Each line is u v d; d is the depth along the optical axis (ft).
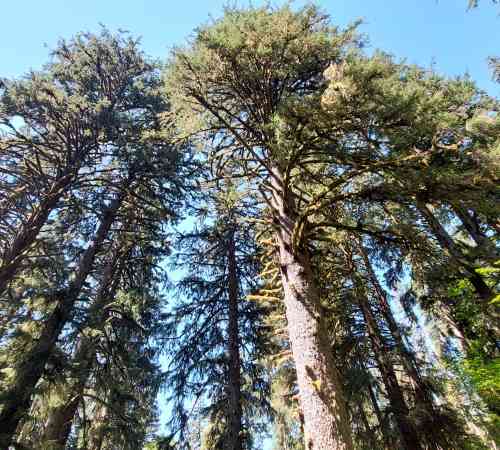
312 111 18.47
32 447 26.50
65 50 49.42
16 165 39.34
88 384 38.78
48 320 32.73
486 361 32.55
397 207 24.22
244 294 45.16
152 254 48.65
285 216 21.76
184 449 35.06
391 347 38.45
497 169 17.08
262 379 40.34
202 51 22.35
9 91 35.65
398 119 19.29
